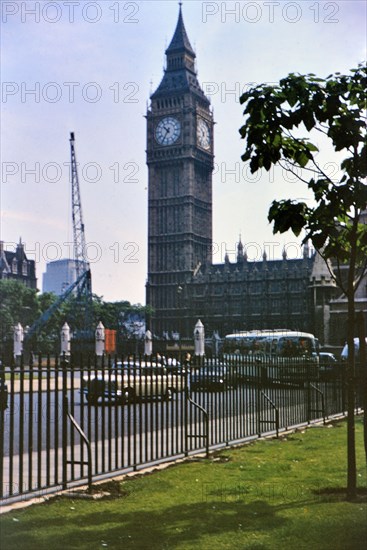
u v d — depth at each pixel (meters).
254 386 19.53
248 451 16.30
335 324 111.50
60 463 15.02
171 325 196.00
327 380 26.12
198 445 17.72
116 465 13.09
